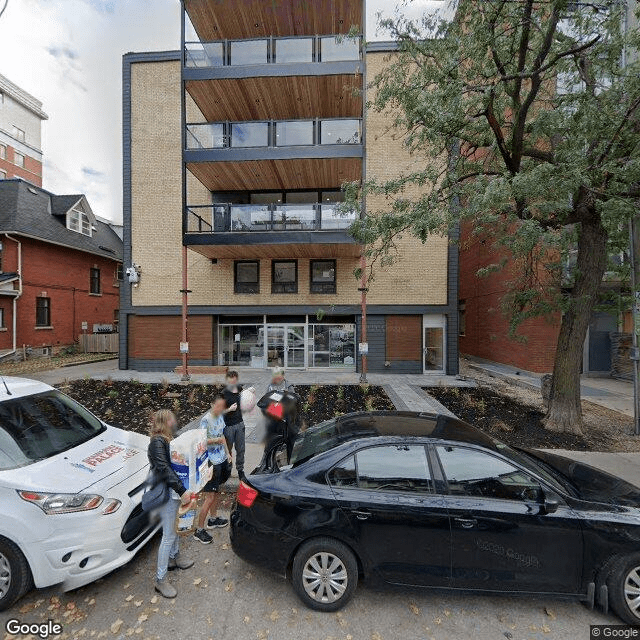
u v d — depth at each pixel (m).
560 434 6.46
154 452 2.76
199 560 3.21
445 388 10.43
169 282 13.45
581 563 2.55
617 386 11.25
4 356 15.66
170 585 2.80
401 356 13.12
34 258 17.27
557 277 7.77
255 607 2.66
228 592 2.81
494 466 2.78
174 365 13.45
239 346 13.83
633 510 2.68
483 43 5.25
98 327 21.23
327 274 13.34
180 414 7.69
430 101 5.51
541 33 5.38
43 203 19.50
